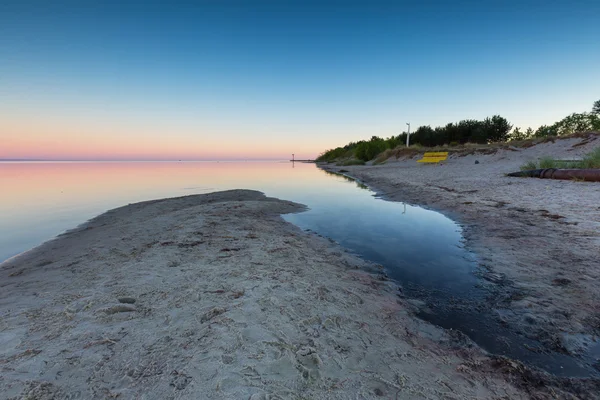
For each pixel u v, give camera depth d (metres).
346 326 2.81
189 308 2.95
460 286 3.97
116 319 2.76
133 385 1.90
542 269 4.18
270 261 4.52
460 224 7.14
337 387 1.95
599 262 4.20
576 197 8.13
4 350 2.29
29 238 6.84
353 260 5.00
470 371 2.29
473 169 18.70
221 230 6.47
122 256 4.79
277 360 2.18
